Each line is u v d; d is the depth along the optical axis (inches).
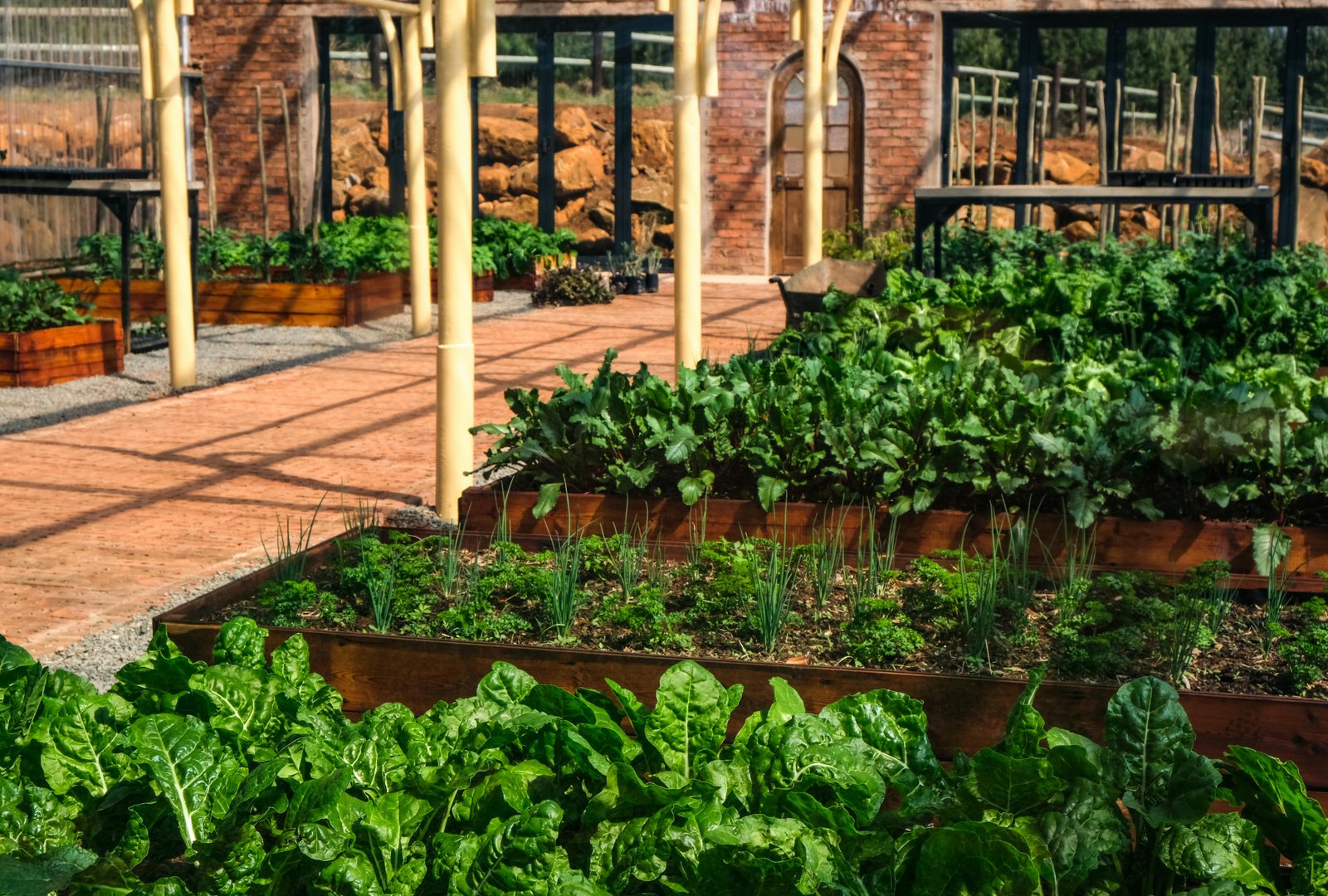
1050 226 661.9
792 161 700.0
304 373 426.6
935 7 666.2
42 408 369.7
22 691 117.0
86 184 447.5
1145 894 95.3
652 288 663.8
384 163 737.6
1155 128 652.1
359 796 102.7
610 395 207.5
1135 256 511.8
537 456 209.0
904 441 194.1
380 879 92.4
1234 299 343.0
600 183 742.5
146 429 339.0
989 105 683.4
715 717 107.7
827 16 677.9
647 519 198.4
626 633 155.3
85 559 227.8
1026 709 103.3
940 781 103.2
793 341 324.8
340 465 299.4
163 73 379.6
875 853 90.7
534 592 161.5
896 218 683.4
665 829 91.7
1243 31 636.1
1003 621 154.7
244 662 129.3
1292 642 148.4
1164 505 192.7
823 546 177.2
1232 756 99.3
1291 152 633.6
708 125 703.7
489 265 629.6
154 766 100.3
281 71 721.0
